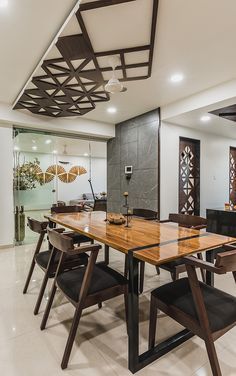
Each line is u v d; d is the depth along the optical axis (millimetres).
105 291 1500
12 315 1923
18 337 1647
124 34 1888
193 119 3893
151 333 1487
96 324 1799
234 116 3703
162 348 1456
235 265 1175
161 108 3900
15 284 2520
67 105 3459
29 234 4367
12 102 3602
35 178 4438
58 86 2785
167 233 1823
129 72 2545
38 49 2172
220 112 3496
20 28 1874
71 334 1411
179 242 1554
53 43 1994
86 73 2471
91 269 1432
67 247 1433
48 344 1579
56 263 1940
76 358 1444
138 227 2072
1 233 3865
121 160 4855
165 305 1377
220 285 2436
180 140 4441
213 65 2484
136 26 1802
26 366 1387
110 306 2072
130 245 1469
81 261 1995
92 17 1688
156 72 2629
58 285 1635
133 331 1340
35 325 1788
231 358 1446
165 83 2938
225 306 1291
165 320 1844
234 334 1685
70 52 2086
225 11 1688
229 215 3436
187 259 1252
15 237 4168
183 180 4508
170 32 1913
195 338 1610
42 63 2271
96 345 1562
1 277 2703
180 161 4438
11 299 2191
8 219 3930
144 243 1519
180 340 1544
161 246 1455
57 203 4941
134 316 1347
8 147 3910
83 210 3645
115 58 2223
